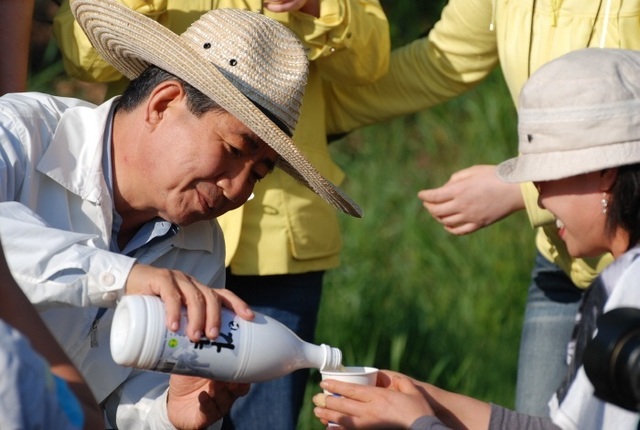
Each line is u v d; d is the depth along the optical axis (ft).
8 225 11.18
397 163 29.45
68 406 8.32
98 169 12.28
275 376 11.33
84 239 11.36
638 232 11.32
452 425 12.52
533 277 17.11
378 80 17.20
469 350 22.76
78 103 13.08
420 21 31.76
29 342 8.34
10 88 15.62
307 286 16.17
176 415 12.49
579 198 11.55
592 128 11.42
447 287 24.53
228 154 11.93
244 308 11.17
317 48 15.83
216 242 13.55
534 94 11.77
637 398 8.65
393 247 25.93
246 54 12.19
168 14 15.60
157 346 10.72
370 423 11.48
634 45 14.87
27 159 12.10
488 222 16.01
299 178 13.25
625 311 8.95
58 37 16.19
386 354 22.81
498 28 15.79
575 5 14.94
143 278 11.02
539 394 16.67
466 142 29.96
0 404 8.01
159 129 12.05
